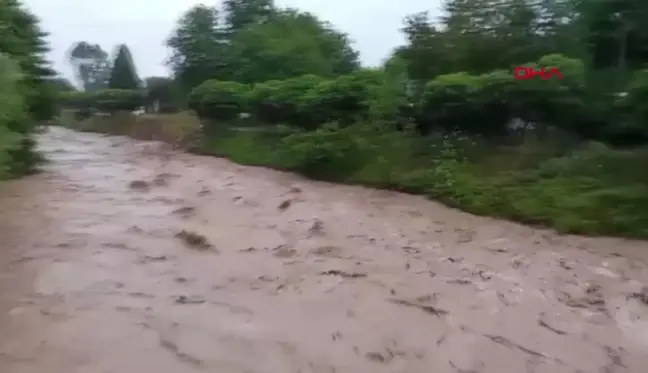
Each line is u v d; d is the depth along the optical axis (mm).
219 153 25406
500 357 5543
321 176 18609
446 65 17781
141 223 10758
